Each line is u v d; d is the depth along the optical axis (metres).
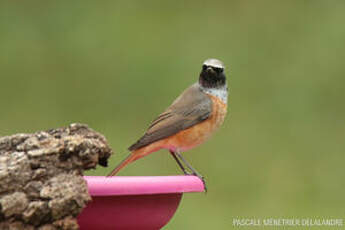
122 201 6.08
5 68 16.92
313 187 13.16
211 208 12.33
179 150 8.70
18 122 15.38
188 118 8.62
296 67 17.16
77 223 5.82
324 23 18.80
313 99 16.23
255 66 17.11
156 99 16.02
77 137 5.88
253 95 16.30
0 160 5.54
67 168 5.72
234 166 13.72
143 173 13.02
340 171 13.80
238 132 14.87
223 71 9.20
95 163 5.93
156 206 6.33
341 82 16.80
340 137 15.09
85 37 17.81
